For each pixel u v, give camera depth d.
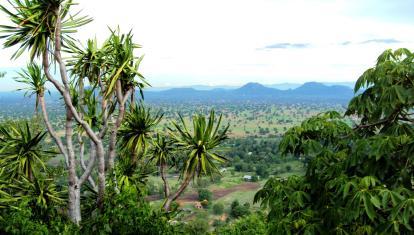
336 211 3.64
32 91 10.64
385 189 3.21
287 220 4.02
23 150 11.20
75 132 12.61
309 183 4.25
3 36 8.81
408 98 3.78
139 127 11.97
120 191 9.81
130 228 8.84
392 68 4.04
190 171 10.84
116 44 10.02
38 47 9.05
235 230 11.74
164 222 9.34
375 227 3.43
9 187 10.92
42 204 10.59
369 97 4.30
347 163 3.82
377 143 3.56
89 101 12.65
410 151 3.43
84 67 10.33
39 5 8.74
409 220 3.12
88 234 9.05
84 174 10.70
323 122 4.44
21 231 8.88
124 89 10.68
